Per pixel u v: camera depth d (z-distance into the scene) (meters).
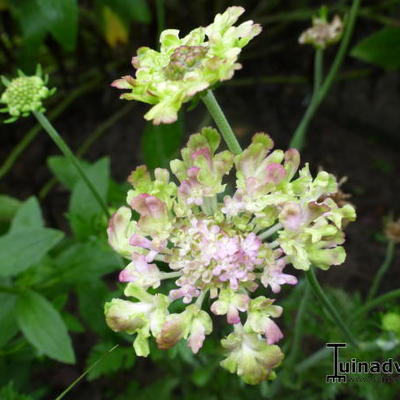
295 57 0.37
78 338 0.27
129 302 0.11
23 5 0.25
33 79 0.16
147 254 0.11
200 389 0.23
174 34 0.11
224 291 0.11
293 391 0.23
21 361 0.22
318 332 0.22
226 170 0.11
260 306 0.11
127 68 0.35
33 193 0.32
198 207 0.12
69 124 0.35
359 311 0.20
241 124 0.34
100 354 0.20
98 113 0.35
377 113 0.34
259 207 0.11
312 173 0.32
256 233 0.12
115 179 0.32
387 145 0.34
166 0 0.33
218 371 0.23
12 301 0.19
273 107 0.35
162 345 0.10
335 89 0.35
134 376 0.26
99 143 0.34
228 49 0.10
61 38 0.24
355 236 0.30
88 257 0.20
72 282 0.20
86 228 0.20
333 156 0.33
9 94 0.16
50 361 0.25
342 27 0.20
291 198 0.11
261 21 0.34
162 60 0.11
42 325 0.18
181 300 0.14
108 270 0.20
